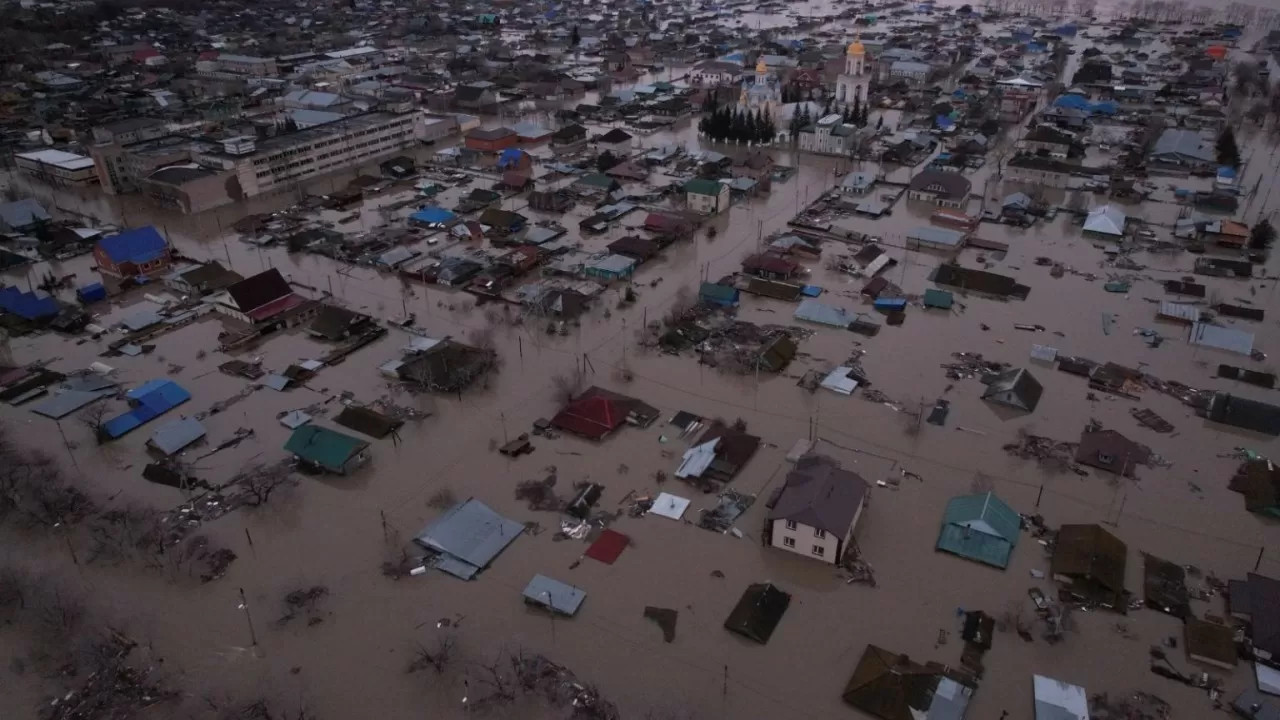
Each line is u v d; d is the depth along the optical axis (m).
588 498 62.12
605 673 48.31
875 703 45.44
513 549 57.88
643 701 46.53
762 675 48.06
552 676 48.06
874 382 77.50
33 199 124.31
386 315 92.38
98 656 49.72
